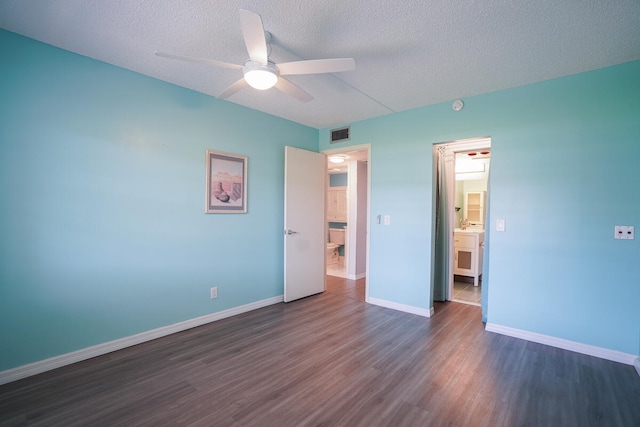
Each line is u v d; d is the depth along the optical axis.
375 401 1.93
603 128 2.50
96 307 2.48
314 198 4.30
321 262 4.45
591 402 1.93
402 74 2.65
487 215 3.09
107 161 2.51
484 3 1.73
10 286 2.10
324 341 2.81
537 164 2.79
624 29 1.95
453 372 2.28
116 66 2.55
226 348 2.65
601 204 2.51
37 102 2.18
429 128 3.43
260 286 3.77
